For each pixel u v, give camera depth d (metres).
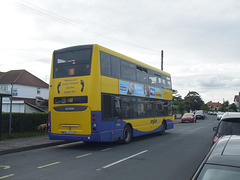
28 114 15.65
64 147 11.20
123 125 11.77
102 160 8.10
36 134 14.50
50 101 10.90
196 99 118.44
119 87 11.62
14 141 12.09
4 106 24.23
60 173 6.39
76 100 10.22
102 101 10.23
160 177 6.12
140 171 6.68
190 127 25.50
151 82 15.34
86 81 10.09
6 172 6.47
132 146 11.38
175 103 56.44
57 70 10.91
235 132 6.04
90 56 10.24
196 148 10.77
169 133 18.27
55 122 10.64
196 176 2.57
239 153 2.73
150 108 14.88
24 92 43.25
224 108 105.06
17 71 46.31
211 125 29.19
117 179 5.89
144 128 13.92
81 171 6.61
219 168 2.52
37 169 6.81
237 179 2.37
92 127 9.85
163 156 8.86
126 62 12.54
